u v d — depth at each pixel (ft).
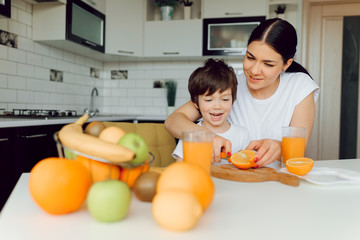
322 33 11.51
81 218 1.76
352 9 11.21
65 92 10.55
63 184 1.68
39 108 9.26
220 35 11.05
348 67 11.44
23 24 8.53
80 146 1.82
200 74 4.30
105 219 1.65
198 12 12.39
